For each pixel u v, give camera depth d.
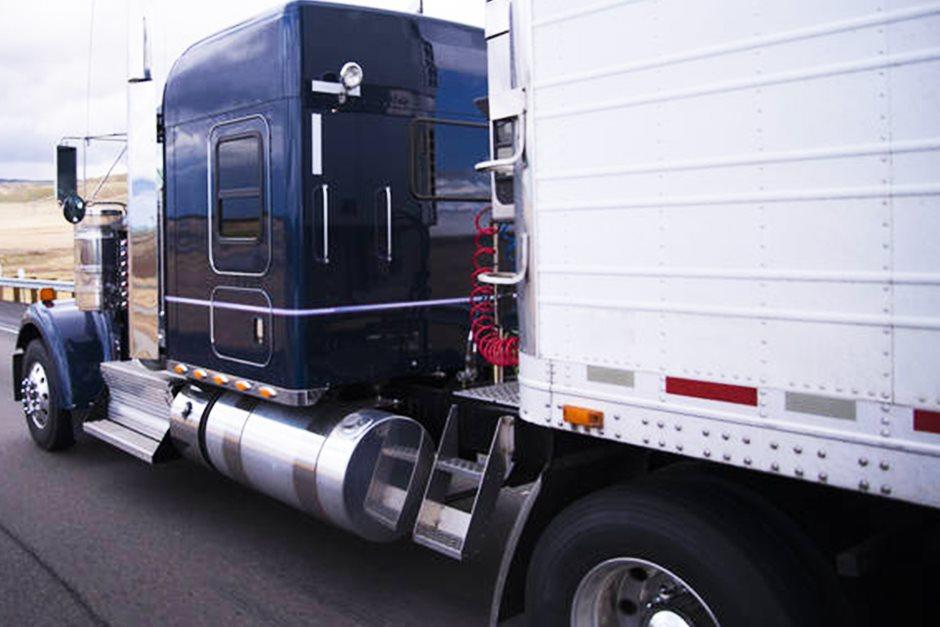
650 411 2.80
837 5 2.30
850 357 2.31
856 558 2.74
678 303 2.70
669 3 2.67
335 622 4.17
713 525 2.70
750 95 2.49
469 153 5.17
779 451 2.47
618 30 2.82
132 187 5.93
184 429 5.38
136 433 6.07
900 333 2.22
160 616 4.25
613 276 2.89
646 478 3.05
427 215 4.98
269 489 4.70
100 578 4.70
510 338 4.39
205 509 5.81
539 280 3.15
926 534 2.79
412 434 4.38
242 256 4.82
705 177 2.61
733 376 2.57
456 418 4.31
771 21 2.44
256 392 4.73
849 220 2.30
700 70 2.60
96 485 6.34
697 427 2.67
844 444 2.34
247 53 4.72
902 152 2.20
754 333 2.52
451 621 4.18
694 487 2.87
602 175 2.90
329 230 4.55
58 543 5.21
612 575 3.04
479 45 5.25
